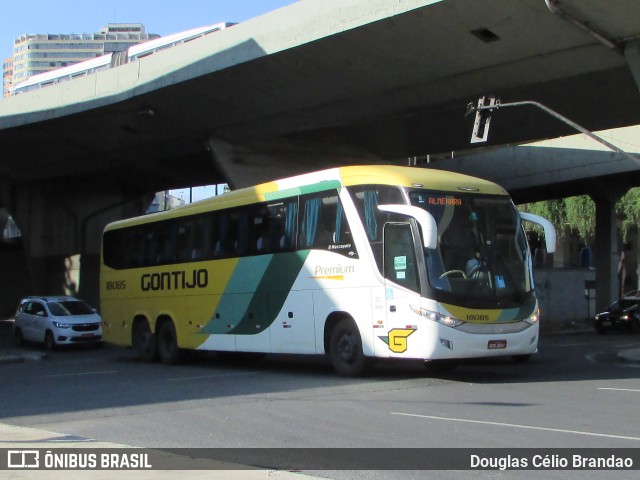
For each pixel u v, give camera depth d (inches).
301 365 794.2
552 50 892.6
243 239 733.3
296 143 1382.9
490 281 574.2
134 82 1222.9
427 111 1126.4
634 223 2143.2
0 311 2393.0
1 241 2453.2
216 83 1138.7
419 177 587.5
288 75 1070.4
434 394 523.8
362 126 1253.7
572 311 1872.5
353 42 950.4
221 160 1355.8
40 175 1844.2
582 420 408.2
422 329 549.6
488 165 1625.2
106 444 366.6
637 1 756.0
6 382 705.6
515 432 374.0
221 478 286.8
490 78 985.5
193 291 798.5
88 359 974.4
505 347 567.5
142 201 2112.5
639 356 823.1
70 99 1334.9
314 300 641.0
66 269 1989.4
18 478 292.8
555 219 2015.3
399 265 571.8
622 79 971.3
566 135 1262.3
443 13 852.0
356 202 609.9
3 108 1450.5
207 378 685.9
